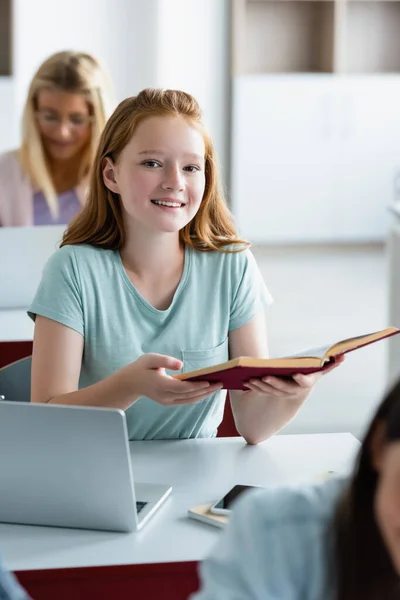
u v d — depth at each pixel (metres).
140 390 2.00
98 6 7.79
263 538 1.19
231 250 2.38
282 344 5.95
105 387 2.03
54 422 1.74
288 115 8.22
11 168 4.25
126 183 2.24
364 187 8.38
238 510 1.22
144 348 2.31
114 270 2.29
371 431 1.12
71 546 1.75
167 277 2.33
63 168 4.27
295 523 1.19
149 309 2.30
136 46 7.91
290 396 1.99
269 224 8.38
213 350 2.35
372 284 7.38
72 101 4.16
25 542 1.77
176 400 1.99
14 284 3.54
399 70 8.70
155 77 7.98
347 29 8.62
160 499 1.92
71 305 2.24
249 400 2.22
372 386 5.27
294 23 8.53
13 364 2.42
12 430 1.76
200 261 2.36
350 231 8.46
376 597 1.14
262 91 8.16
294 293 7.11
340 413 4.88
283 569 1.18
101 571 1.66
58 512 1.81
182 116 2.25
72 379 2.23
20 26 7.69
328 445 2.25
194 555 1.70
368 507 1.13
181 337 2.32
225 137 8.36
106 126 2.29
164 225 2.22
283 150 8.27
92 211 2.33
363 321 6.44
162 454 2.20
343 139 8.29
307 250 8.41
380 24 8.63
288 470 2.10
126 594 1.67
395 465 1.04
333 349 1.88
